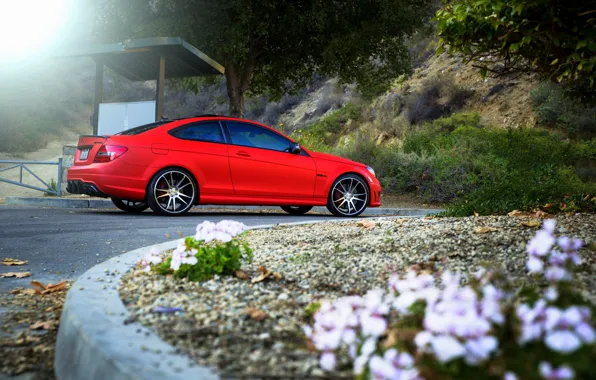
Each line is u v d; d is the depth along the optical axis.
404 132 22.02
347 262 3.55
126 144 8.01
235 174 8.65
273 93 22.17
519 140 15.69
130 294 2.77
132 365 1.66
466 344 1.24
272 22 17.27
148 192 8.18
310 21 16.66
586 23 4.23
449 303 1.42
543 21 4.27
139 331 2.06
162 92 12.06
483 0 4.32
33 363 2.29
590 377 1.19
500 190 7.02
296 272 3.32
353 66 18.97
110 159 7.93
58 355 2.21
